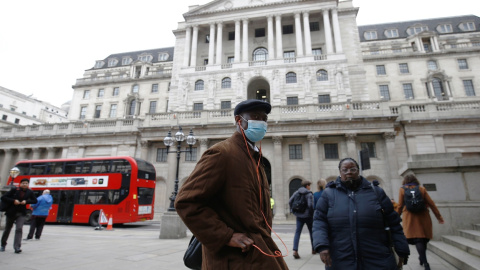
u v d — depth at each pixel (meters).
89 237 11.77
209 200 2.11
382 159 25.89
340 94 30.72
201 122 29.47
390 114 26.08
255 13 36.38
